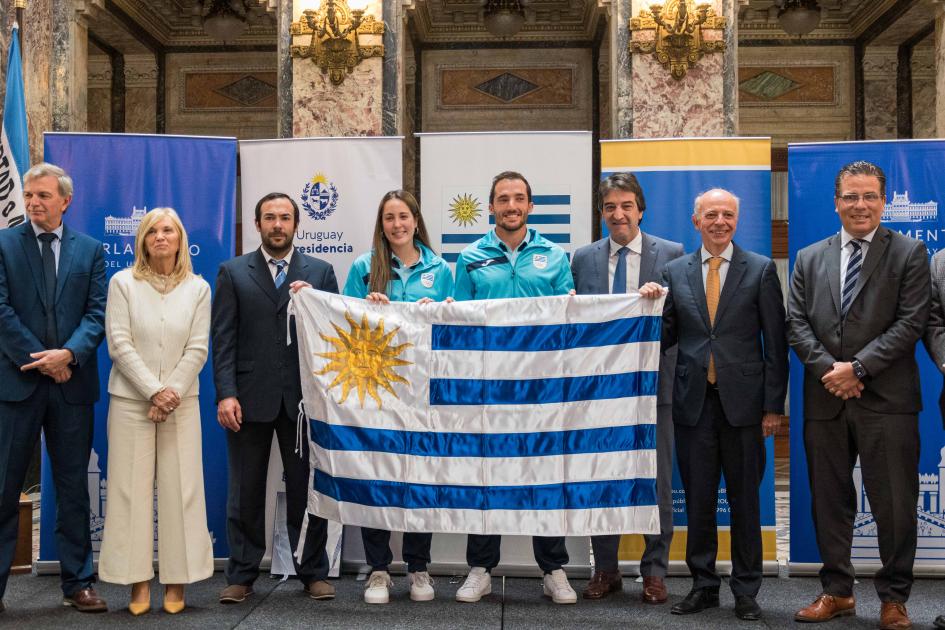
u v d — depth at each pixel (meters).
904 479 3.55
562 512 3.78
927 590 4.26
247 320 3.98
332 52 6.54
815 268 3.74
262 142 4.71
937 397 4.52
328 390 3.86
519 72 10.07
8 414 3.69
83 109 7.15
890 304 3.56
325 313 3.90
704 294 3.83
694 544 3.83
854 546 4.52
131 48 10.12
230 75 10.38
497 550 4.04
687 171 4.68
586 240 4.73
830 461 3.69
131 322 3.78
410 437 3.85
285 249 4.08
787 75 10.20
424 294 4.05
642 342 3.80
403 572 4.59
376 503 3.82
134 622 3.64
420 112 10.11
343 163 4.70
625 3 6.51
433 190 4.77
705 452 3.78
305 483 4.04
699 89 6.41
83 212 4.58
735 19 6.43
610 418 3.80
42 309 3.78
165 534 3.78
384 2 6.58
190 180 4.65
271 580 4.39
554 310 3.85
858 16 9.83
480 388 3.85
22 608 3.87
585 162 4.73
